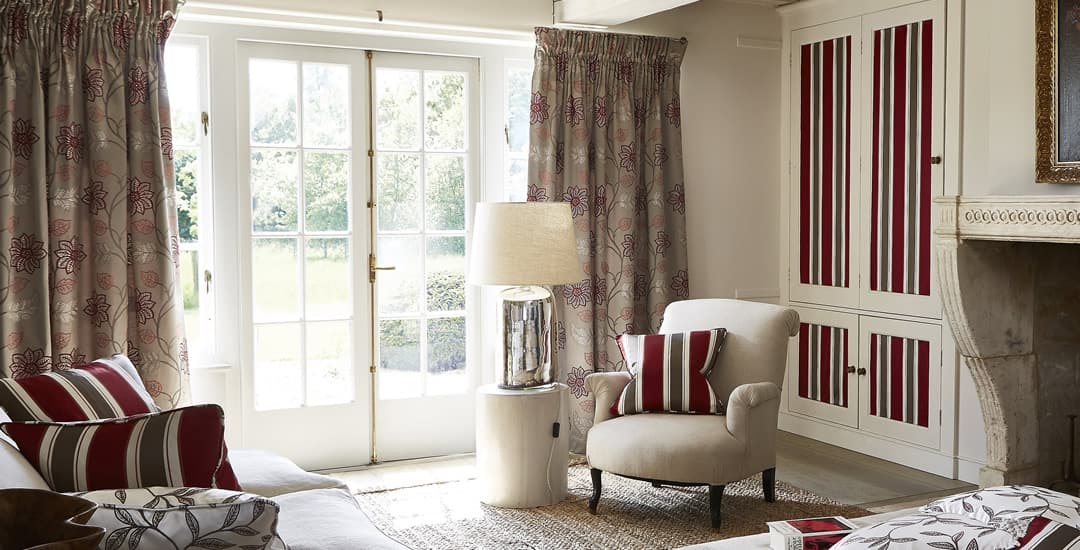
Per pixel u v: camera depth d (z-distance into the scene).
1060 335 4.25
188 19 4.14
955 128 4.39
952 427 4.48
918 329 4.65
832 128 5.15
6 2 3.58
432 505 3.99
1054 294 4.21
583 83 4.78
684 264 5.09
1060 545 1.80
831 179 5.17
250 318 4.36
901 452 4.77
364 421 4.63
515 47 4.86
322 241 4.51
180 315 3.95
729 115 5.34
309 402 4.52
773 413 3.83
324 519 2.33
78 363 3.78
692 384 3.85
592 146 4.88
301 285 4.47
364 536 2.21
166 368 3.87
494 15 4.67
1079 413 4.31
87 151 3.78
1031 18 3.85
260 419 4.39
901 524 2.00
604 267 4.90
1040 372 4.20
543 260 3.88
